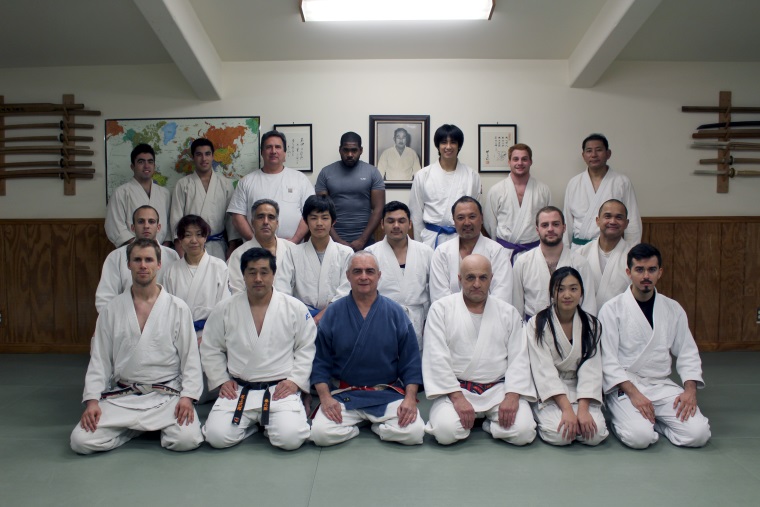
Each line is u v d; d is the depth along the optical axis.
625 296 2.81
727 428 2.79
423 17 3.94
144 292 2.67
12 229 4.53
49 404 3.23
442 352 2.69
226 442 2.53
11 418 2.99
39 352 4.55
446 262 3.33
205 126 4.44
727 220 4.50
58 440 2.66
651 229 4.48
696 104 4.49
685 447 2.55
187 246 3.20
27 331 4.55
